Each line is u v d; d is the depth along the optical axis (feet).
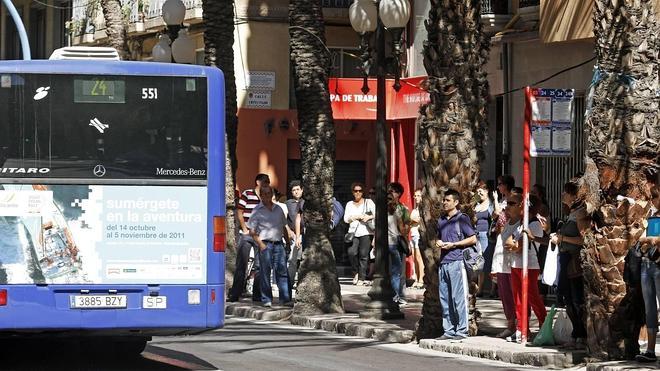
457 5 72.74
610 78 62.80
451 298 71.72
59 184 54.60
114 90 55.26
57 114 54.80
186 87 55.83
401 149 128.98
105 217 54.80
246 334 77.92
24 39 115.24
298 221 103.40
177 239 55.31
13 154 54.44
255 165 135.85
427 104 73.51
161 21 148.66
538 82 105.29
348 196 138.21
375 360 63.72
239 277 99.25
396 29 82.99
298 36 90.48
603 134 62.69
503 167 109.19
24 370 57.67
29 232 54.24
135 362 61.11
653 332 59.93
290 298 96.68
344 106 124.36
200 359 62.59
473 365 62.64
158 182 55.26
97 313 54.49
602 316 62.13
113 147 55.11
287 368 58.75
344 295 105.70
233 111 105.70
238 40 135.85
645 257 59.52
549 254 69.10
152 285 54.95
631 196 62.08
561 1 93.20
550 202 102.73
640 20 62.80
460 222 71.31
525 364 63.36
